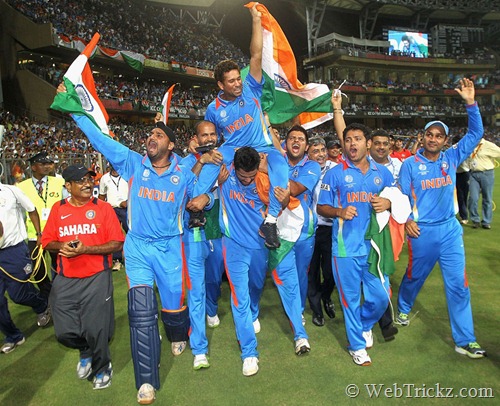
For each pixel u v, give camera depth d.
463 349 3.57
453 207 3.65
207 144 3.53
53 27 22.38
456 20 50.03
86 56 3.47
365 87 41.22
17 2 22.88
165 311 3.42
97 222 3.26
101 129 3.52
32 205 4.27
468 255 6.51
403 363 3.46
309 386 3.18
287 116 4.83
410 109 43.28
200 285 3.61
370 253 3.47
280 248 3.58
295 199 3.67
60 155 14.77
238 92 3.64
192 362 3.62
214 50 36.59
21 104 23.55
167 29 33.91
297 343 3.64
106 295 3.21
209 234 3.88
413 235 3.61
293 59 4.41
